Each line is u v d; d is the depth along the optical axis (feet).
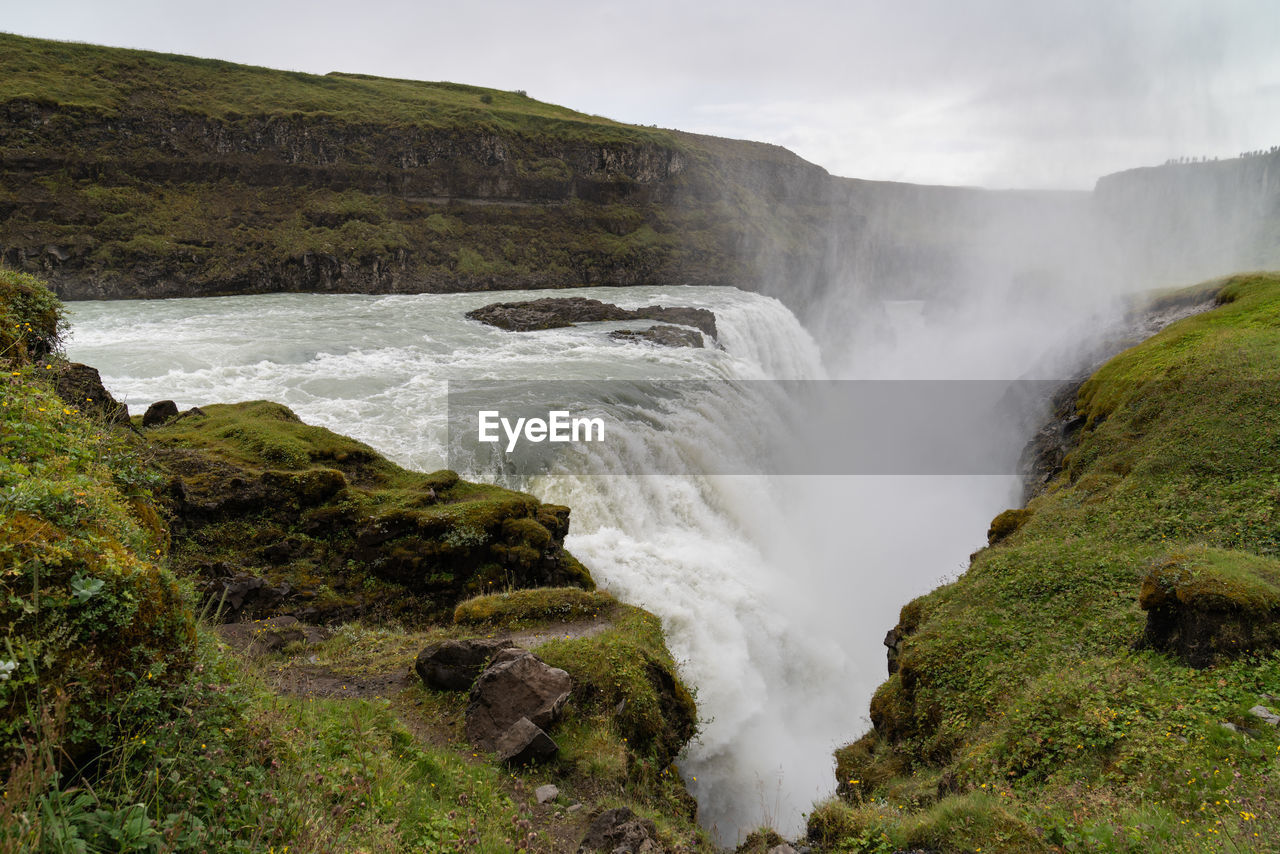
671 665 42.19
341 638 43.91
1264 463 52.80
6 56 234.79
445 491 65.26
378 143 283.18
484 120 313.12
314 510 57.41
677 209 355.77
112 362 108.37
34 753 12.48
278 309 190.19
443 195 294.87
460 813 23.20
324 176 270.26
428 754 27.30
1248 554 38.04
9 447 20.22
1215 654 31.71
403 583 55.93
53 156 216.95
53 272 201.67
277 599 49.44
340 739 24.43
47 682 13.39
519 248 298.35
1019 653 40.11
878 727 45.93
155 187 236.63
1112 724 29.53
